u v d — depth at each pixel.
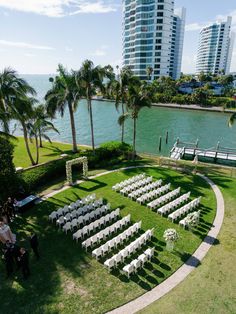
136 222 18.47
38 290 12.28
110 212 19.88
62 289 12.35
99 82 31.61
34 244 14.16
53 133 56.41
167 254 15.00
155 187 24.56
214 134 56.28
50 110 34.34
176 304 11.57
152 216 19.38
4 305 11.48
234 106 83.50
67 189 23.80
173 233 14.84
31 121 32.72
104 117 75.19
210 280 13.00
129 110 35.00
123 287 12.52
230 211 20.09
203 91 89.56
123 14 148.75
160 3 128.50
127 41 148.00
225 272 13.55
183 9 158.38
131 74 34.50
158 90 103.38
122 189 23.50
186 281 12.95
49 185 24.73
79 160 25.33
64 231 17.14
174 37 159.12
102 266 13.98
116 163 31.70
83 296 11.98
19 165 30.83
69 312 11.17
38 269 13.62
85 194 22.80
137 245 15.25
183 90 110.50
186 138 53.25
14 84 24.66
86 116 77.06
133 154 33.22
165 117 73.81
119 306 11.48
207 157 39.62
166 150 45.19
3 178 19.91
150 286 12.61
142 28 136.00
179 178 26.86
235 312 11.18
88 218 18.42
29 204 19.91
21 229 17.33
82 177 26.81
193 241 16.27
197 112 81.25
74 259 14.48
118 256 13.90
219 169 29.84
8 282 12.74
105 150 32.53
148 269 13.77
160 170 29.27
